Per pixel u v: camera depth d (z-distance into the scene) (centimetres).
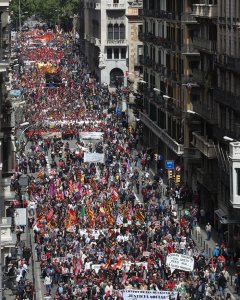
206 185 19825
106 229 17775
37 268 16488
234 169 16800
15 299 14200
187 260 14975
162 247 16412
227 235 17950
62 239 17100
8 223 14462
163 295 13788
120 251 16400
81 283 14675
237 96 18238
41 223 17962
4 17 15650
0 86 15275
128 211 18888
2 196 15100
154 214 19238
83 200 19962
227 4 19300
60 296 14262
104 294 14250
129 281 14662
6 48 15800
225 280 14975
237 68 18300
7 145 16162
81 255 16000
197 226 18925
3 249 14438
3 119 16012
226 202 18300
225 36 19562
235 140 17450
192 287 14412
